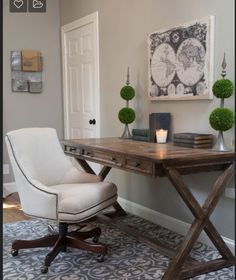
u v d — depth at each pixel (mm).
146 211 3514
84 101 4488
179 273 2266
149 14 3307
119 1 3707
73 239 2621
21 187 2506
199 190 2908
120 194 3895
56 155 2916
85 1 4305
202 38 2754
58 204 2352
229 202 2656
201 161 2268
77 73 4594
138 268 2455
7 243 2896
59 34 4922
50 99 4930
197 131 2879
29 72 4770
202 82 2777
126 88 3408
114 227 3203
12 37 4641
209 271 2391
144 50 3406
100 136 4195
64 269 2449
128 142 3074
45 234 3094
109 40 3916
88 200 2414
